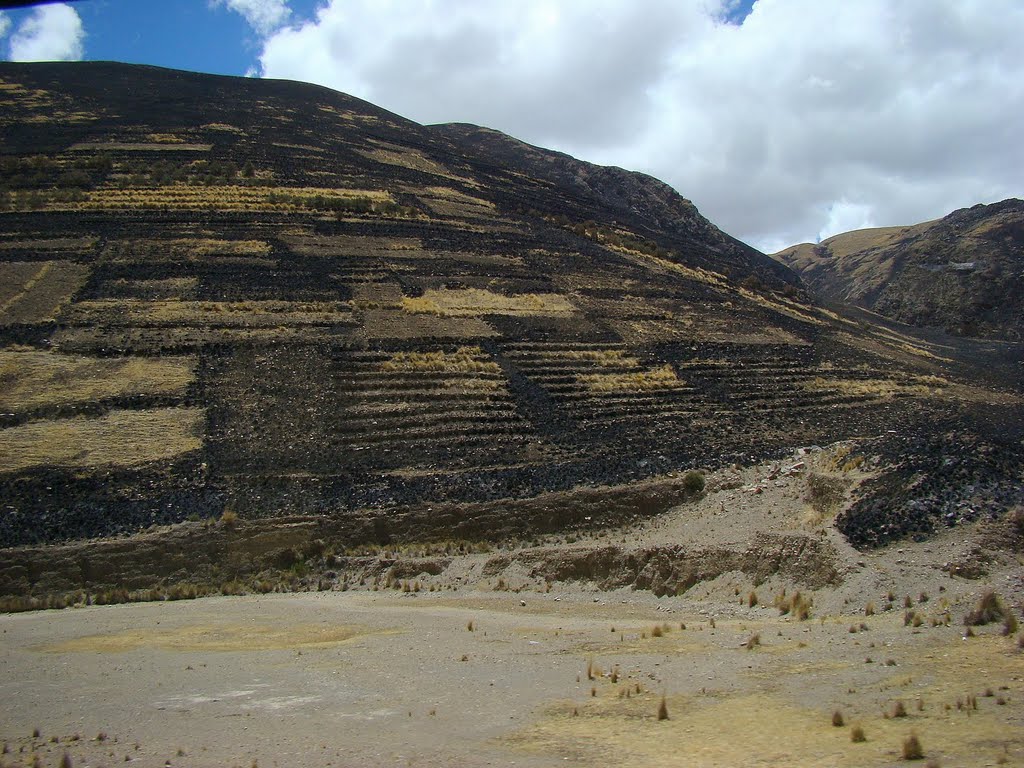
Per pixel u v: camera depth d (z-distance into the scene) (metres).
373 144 118.25
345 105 142.00
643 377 58.53
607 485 41.12
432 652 21.50
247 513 37.94
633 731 13.88
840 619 21.44
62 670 21.00
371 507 38.88
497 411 49.97
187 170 90.31
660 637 22.03
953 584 21.44
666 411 53.53
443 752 13.16
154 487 39.44
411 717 15.49
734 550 28.48
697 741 13.09
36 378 49.03
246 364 52.81
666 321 72.75
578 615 26.55
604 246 96.69
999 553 22.23
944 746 11.70
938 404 61.56
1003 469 27.92
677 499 40.34
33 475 39.59
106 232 72.44
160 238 72.19
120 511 37.44
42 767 13.29
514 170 135.00
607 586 30.36
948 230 169.88
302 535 36.97
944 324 133.62
